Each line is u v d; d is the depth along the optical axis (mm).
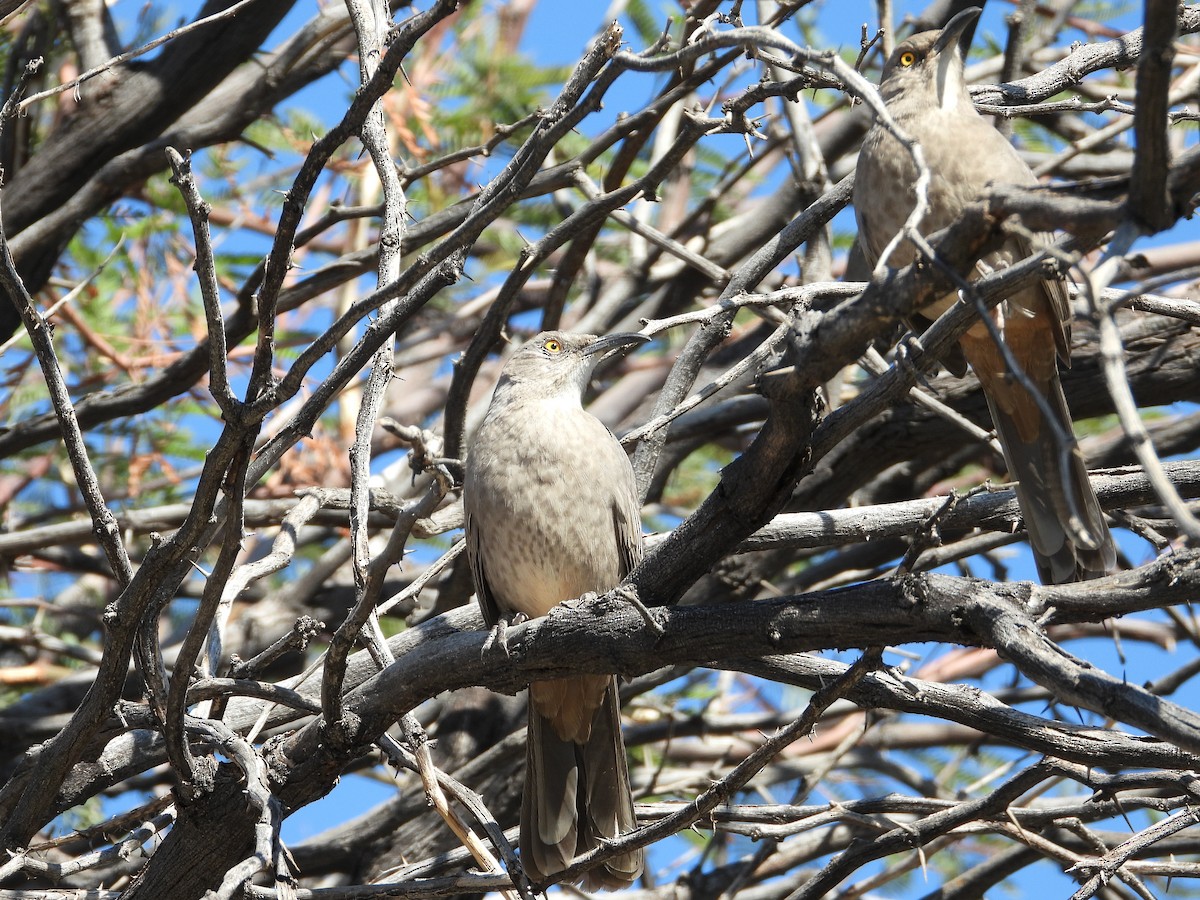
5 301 11555
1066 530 7598
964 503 8625
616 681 8477
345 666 7012
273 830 6637
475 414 14438
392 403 14953
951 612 5922
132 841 7680
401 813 10703
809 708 6406
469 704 11367
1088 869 8031
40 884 9828
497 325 9547
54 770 7336
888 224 8211
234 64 11078
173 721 6992
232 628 11570
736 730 11680
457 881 7359
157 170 11250
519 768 10961
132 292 13031
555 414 9383
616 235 14594
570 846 8430
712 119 8656
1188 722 4855
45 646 11211
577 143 13508
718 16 8469
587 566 9305
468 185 13031
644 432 7832
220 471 6230
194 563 7188
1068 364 7984
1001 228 5383
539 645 7086
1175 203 5016
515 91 13281
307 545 13906
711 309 7020
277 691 7633
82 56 11297
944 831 8297
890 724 12992
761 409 11523
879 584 6227
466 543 9484
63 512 13109
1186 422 11578
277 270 6074
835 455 11109
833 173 12867
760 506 6766
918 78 8188
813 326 6000
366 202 13570
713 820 8680
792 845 10969
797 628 6449
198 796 7395
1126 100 12125
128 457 13141
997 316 7387
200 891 7805
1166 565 5883
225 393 6109
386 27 8711
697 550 6922
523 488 9172
